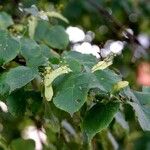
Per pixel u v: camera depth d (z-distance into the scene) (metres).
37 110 0.56
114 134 0.74
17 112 0.52
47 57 0.53
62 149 0.71
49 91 0.47
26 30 0.68
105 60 0.50
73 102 0.46
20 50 0.52
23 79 0.48
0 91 0.49
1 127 0.68
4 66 0.55
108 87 0.48
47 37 0.69
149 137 0.81
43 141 0.75
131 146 0.80
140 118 0.47
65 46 0.69
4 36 0.52
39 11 0.74
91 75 0.48
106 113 0.47
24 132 0.77
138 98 0.51
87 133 0.47
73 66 0.49
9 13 0.76
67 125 0.72
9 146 0.66
